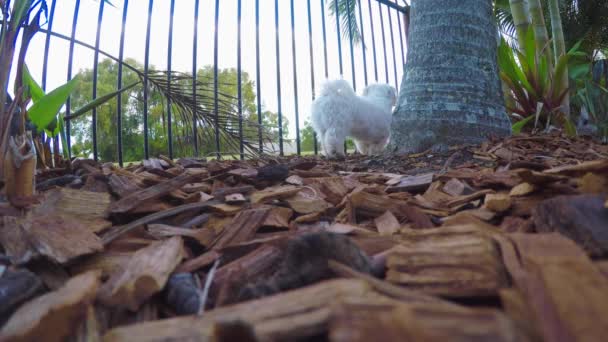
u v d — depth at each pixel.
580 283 0.23
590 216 0.34
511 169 0.65
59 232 0.41
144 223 0.47
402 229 0.47
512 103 1.79
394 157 1.12
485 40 1.23
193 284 0.34
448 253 0.30
